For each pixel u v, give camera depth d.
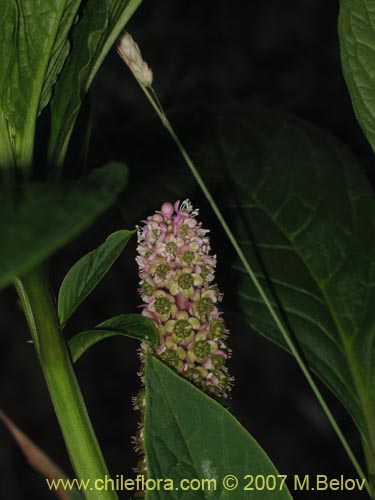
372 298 0.62
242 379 1.43
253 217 0.65
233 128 0.69
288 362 1.44
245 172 0.67
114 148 0.69
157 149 0.68
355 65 0.56
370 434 0.59
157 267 0.56
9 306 1.50
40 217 0.37
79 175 0.60
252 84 1.58
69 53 0.52
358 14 0.55
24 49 0.50
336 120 1.53
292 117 0.69
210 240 0.65
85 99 0.60
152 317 0.56
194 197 0.66
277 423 1.38
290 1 1.63
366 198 0.65
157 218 0.56
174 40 1.54
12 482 1.34
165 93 1.48
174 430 0.50
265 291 0.63
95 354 1.50
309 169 0.67
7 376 1.46
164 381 0.50
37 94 0.51
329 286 0.63
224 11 1.60
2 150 0.52
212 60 1.57
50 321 0.52
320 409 1.34
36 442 1.41
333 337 0.62
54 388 0.52
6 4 0.49
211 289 0.56
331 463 1.30
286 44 1.61
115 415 1.46
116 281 1.50
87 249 1.40
